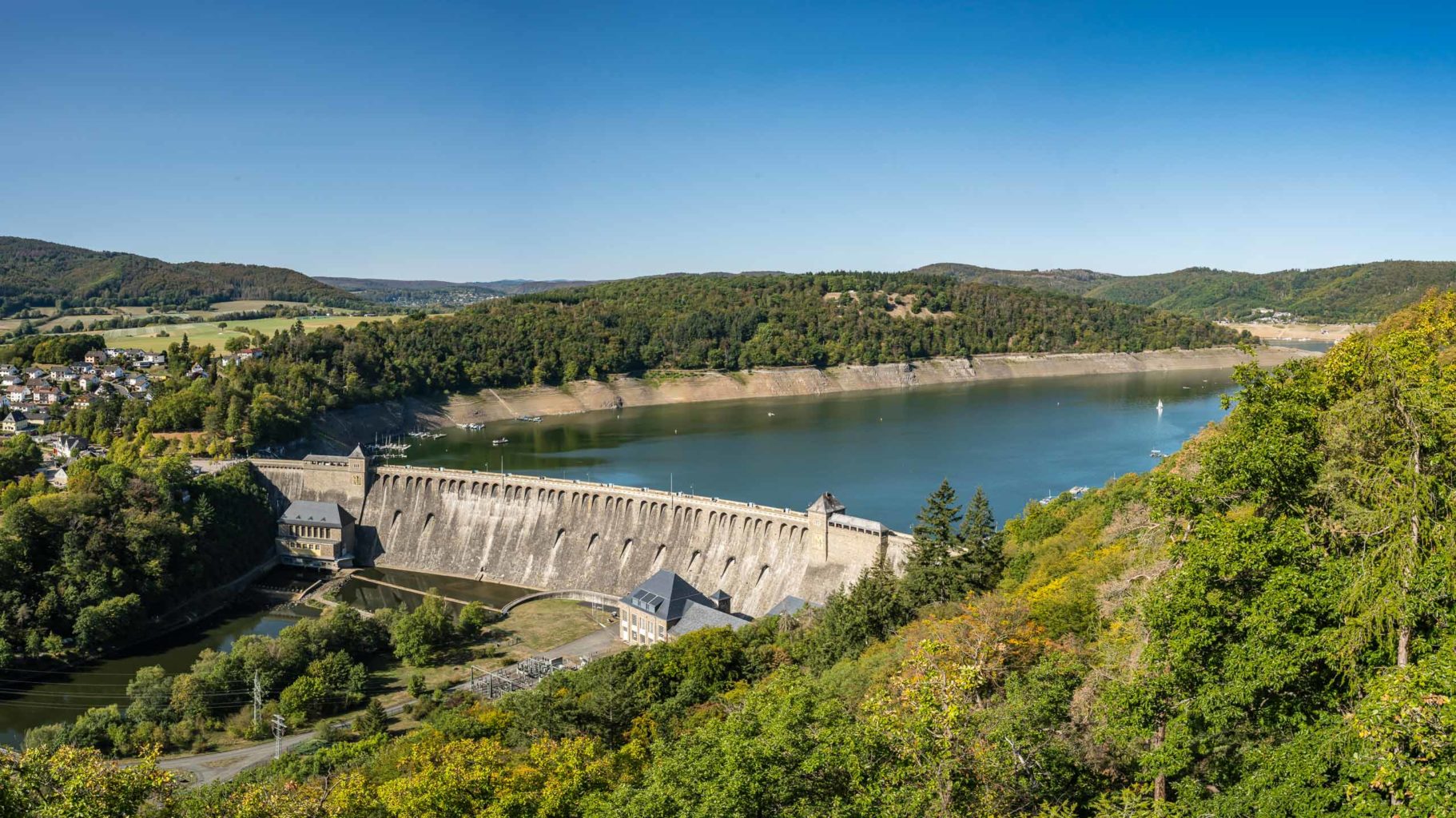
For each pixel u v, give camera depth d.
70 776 63.84
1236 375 70.69
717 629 150.88
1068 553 131.00
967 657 81.44
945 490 145.88
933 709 62.03
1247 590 59.62
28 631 192.62
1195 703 58.25
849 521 199.88
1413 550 54.53
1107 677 69.75
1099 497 162.75
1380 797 46.97
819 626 142.88
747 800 60.84
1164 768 57.25
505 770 84.75
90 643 199.25
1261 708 58.03
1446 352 115.25
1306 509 63.44
